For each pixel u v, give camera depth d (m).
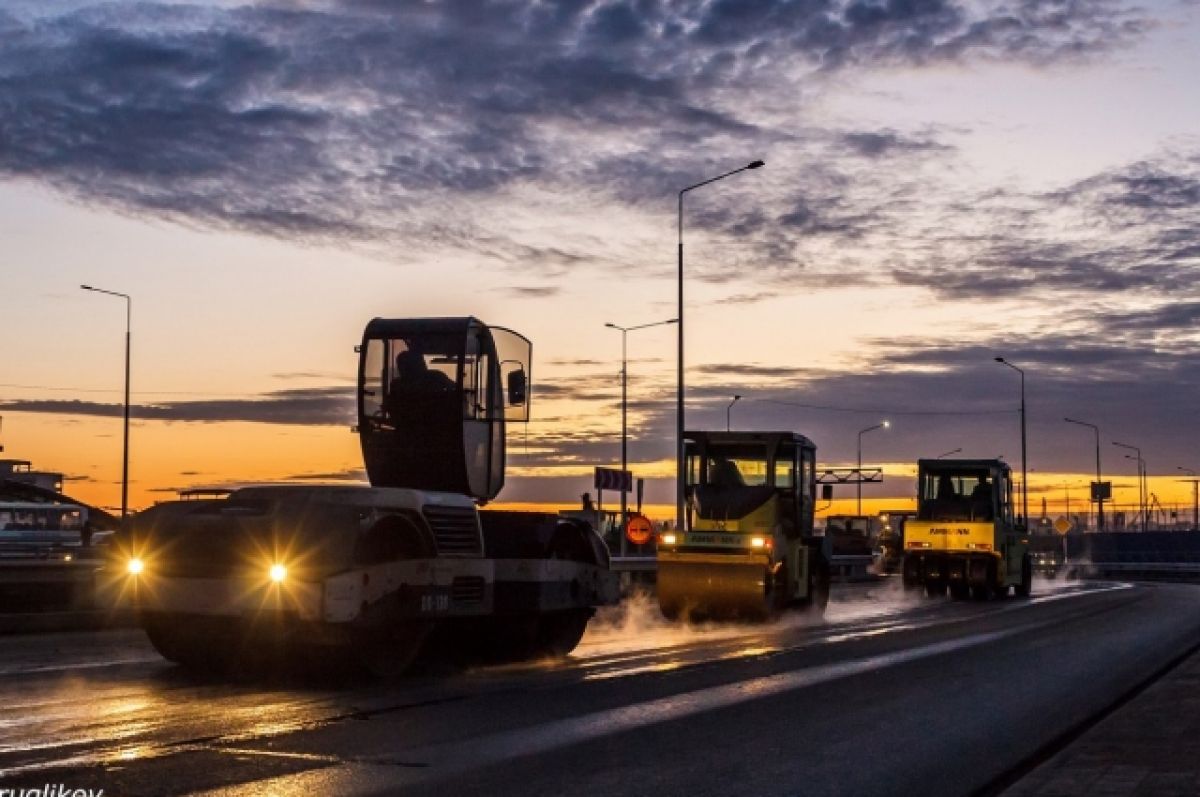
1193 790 9.25
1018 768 10.51
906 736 12.05
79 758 9.80
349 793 8.96
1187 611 33.28
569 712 12.97
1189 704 13.96
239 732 11.12
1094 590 49.78
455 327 18.11
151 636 15.11
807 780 9.89
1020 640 23.16
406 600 14.94
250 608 14.01
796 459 28.73
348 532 14.23
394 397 18.06
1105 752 10.88
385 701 13.45
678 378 39.97
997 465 42.19
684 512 28.97
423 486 17.92
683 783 9.66
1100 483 100.75
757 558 26.45
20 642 18.86
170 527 14.44
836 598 40.66
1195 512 130.88
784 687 15.38
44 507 60.16
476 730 11.73
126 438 50.25
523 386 19.27
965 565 41.09
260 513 14.36
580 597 18.53
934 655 19.89
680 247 40.44
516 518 17.86
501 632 17.45
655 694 14.48
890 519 77.06
